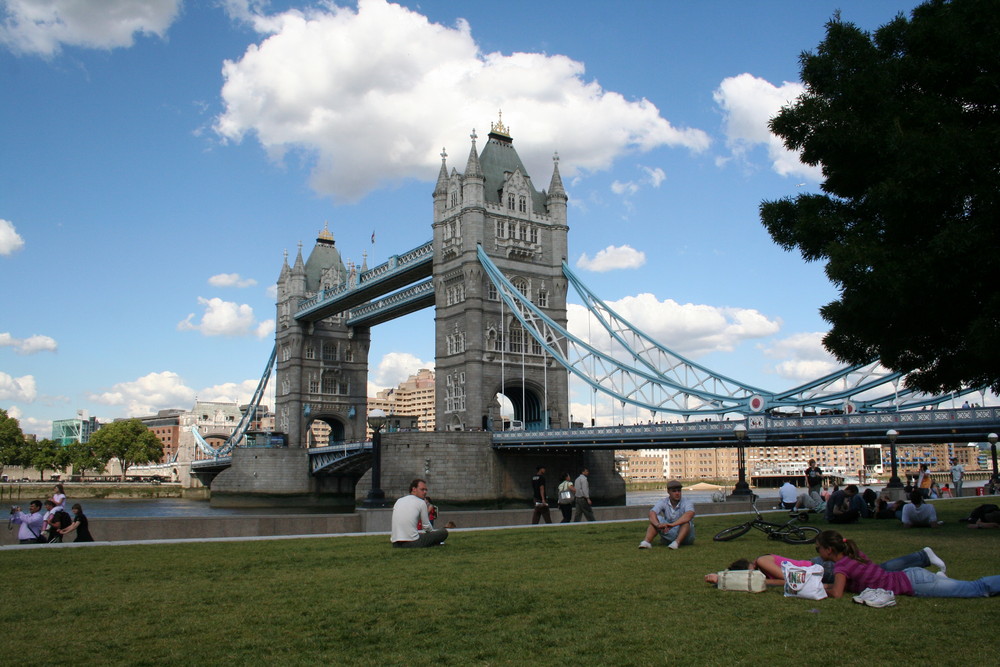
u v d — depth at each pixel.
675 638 11.91
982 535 25.39
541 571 18.09
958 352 28.14
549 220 114.56
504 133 117.69
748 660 10.77
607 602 14.46
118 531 27.56
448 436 92.69
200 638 12.40
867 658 10.75
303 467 134.12
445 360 109.75
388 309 132.25
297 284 150.62
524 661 10.99
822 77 31.45
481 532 28.06
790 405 77.06
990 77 27.41
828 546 15.08
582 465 101.38
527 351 109.38
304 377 148.38
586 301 106.12
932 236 27.08
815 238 30.08
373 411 38.97
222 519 28.83
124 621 13.55
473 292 105.94
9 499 165.12
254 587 16.53
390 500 92.12
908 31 29.95
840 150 29.75
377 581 17.05
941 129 26.39
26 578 17.84
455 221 110.06
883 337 28.86
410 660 11.14
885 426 58.56
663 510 22.36
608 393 91.31
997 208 25.36
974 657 10.67
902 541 23.38
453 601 14.84
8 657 11.45
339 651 11.62
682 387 85.31
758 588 15.02
